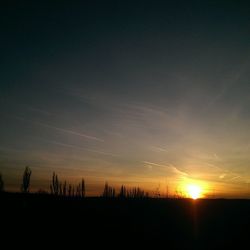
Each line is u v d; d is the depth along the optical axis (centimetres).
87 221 4788
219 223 5231
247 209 7181
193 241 3722
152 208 7000
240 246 3456
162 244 3466
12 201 5516
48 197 6612
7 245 2900
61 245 3075
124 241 3503
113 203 7312
